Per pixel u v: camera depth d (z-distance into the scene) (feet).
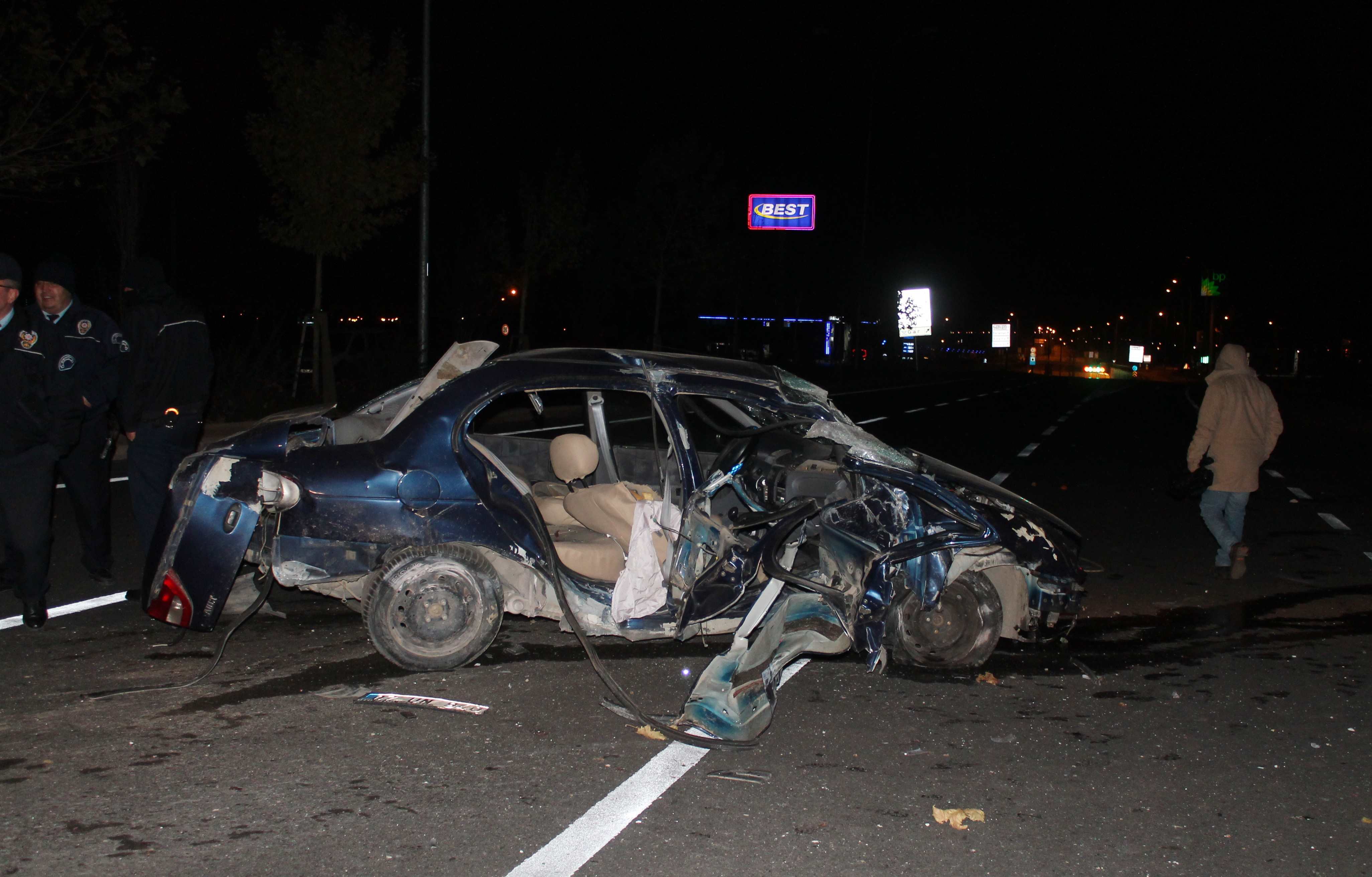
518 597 19.08
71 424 20.22
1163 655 21.17
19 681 17.85
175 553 17.87
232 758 14.98
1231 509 27.89
